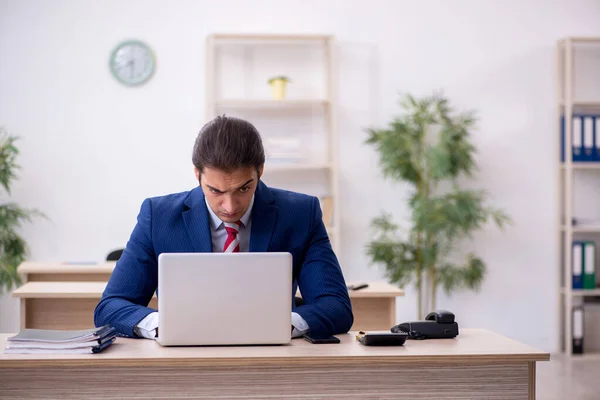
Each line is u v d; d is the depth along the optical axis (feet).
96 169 18.20
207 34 18.45
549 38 19.17
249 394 6.13
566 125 18.48
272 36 17.89
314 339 6.81
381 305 12.28
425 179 18.21
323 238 7.80
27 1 17.98
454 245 19.10
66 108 18.12
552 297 19.30
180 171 18.39
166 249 7.45
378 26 18.84
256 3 18.58
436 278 18.15
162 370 6.09
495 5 19.06
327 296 7.46
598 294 18.57
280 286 6.58
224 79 18.51
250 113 18.56
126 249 7.61
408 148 17.49
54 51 18.08
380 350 6.41
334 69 18.01
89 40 18.17
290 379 6.16
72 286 12.15
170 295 6.47
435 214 17.43
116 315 7.07
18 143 17.99
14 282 17.19
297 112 18.65
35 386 6.03
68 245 18.12
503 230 19.17
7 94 17.97
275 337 6.59
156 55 18.34
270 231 7.52
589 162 18.54
